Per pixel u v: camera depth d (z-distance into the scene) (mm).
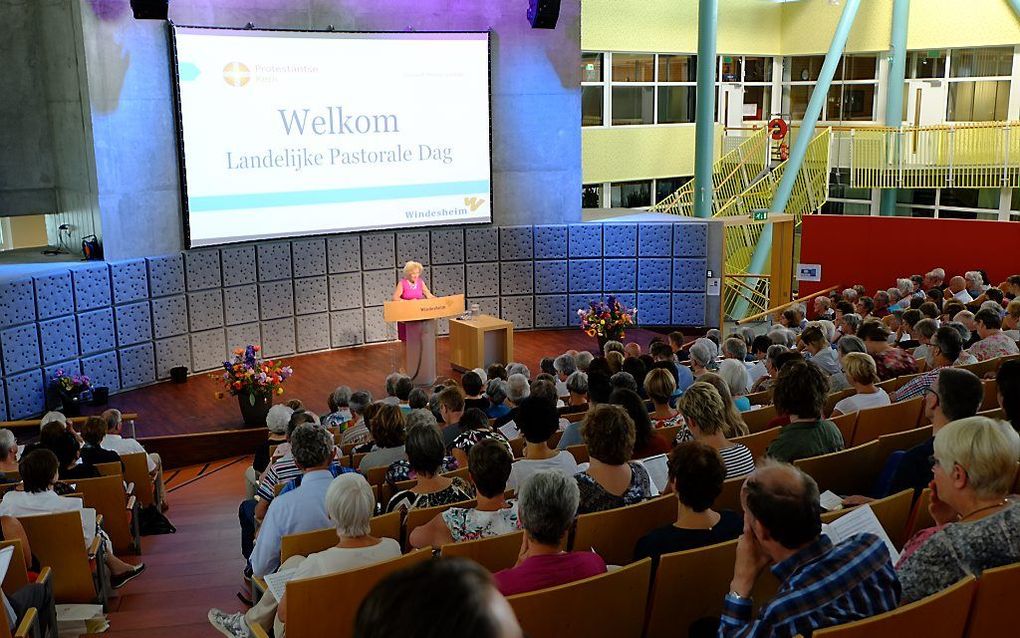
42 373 11133
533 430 4934
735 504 4512
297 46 12617
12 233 18391
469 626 1056
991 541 2877
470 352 12344
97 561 5844
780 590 2666
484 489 4172
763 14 22156
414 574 1114
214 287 12719
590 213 16297
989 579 2791
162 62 11930
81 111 11461
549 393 6992
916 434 5109
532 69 14312
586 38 19484
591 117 20250
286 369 11000
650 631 3529
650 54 20906
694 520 3662
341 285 13742
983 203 20344
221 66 12180
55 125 11984
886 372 7297
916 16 20406
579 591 3217
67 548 5445
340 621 3676
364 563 3939
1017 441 2961
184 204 12242
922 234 14984
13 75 11773
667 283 15016
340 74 12953
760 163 20875
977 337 8812
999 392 4297
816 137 20250
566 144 14742
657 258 14977
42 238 18719
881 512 3836
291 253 13234
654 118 21328
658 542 3635
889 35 20562
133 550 7023
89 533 5797
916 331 8586
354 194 13352
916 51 20922
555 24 13594
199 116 12156
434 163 13789
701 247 14836
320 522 4809
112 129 11562
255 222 12781
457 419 6574
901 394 6395
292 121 12758
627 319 12852
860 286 13047
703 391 4727
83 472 6938
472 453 4184
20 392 10898
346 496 3938
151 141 11977
